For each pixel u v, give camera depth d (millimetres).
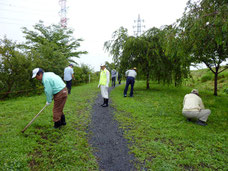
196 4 4707
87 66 18469
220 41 3881
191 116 4434
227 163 2762
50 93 3445
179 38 4738
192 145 3279
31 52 8633
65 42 21375
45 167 2508
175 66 9258
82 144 3314
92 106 6262
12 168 2350
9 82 7438
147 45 9180
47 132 3609
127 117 4988
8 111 5004
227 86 10805
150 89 10969
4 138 3148
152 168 2650
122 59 10031
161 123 4461
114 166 2732
